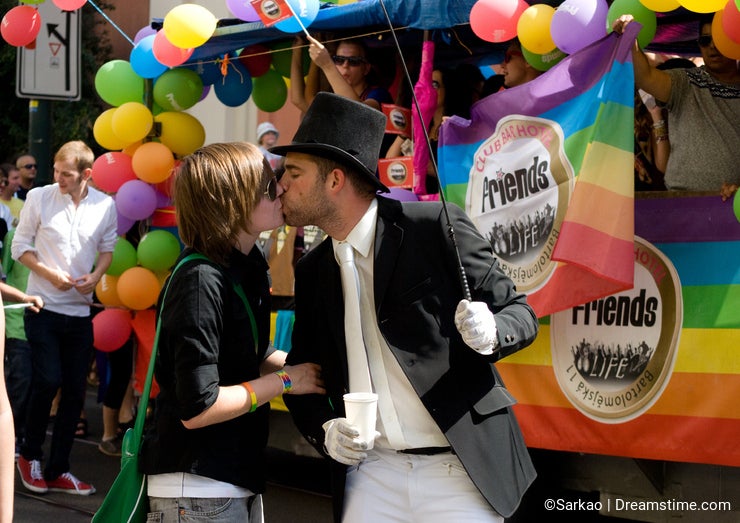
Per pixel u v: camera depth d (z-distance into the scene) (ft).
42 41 26.58
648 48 22.70
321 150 9.83
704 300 14.88
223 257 9.77
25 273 23.50
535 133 16.05
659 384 15.12
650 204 15.47
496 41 17.02
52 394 20.79
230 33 21.35
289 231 21.88
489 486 9.57
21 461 21.43
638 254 15.55
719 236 14.85
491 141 16.74
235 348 9.80
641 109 19.69
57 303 20.76
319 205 9.98
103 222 21.43
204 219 9.69
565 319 16.11
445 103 21.47
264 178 9.91
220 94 24.38
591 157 14.85
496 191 16.60
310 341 10.70
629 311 15.52
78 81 26.89
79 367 21.22
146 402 9.96
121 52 47.37
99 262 21.54
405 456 10.04
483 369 9.97
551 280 15.64
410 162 19.20
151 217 24.48
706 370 14.76
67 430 21.29
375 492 10.18
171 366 9.82
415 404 9.95
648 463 15.53
